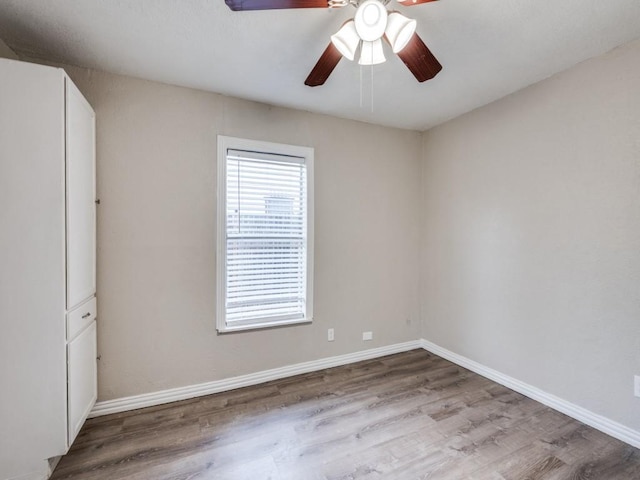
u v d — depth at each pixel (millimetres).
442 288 3234
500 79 2303
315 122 2889
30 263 1544
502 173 2615
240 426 2037
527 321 2434
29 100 1532
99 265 2146
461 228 3014
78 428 1776
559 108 2205
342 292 3053
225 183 2514
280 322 2738
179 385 2383
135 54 1970
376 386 2596
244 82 2324
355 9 1570
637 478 1607
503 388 2557
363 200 3150
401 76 2240
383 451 1803
